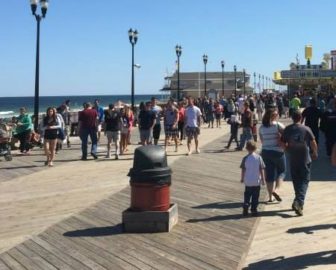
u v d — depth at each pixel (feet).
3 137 55.77
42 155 60.13
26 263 21.56
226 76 376.89
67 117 71.92
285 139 29.60
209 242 24.16
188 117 58.54
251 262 21.39
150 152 26.23
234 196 34.99
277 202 32.58
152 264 21.13
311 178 41.63
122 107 62.28
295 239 24.57
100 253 22.70
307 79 229.66
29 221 28.91
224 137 82.69
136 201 26.22
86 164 51.90
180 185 39.29
